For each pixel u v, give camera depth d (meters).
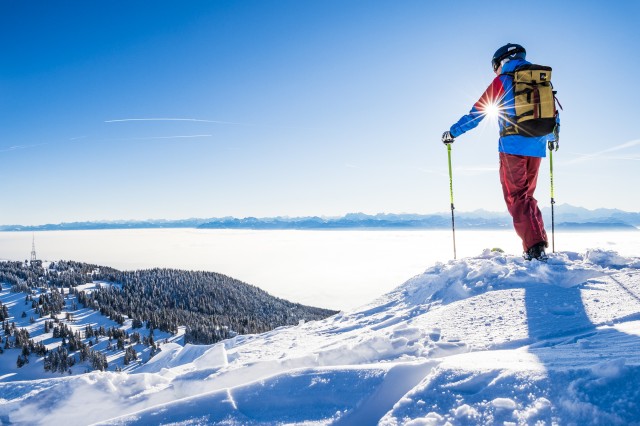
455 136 5.24
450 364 1.88
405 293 5.11
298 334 4.51
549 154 5.74
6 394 2.56
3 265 158.38
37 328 102.44
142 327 104.31
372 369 2.03
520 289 3.94
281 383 2.04
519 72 4.55
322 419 1.76
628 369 1.50
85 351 82.25
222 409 1.89
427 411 1.59
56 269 158.50
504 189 5.02
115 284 142.88
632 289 3.54
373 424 1.70
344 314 5.04
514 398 1.55
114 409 2.37
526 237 4.79
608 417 1.31
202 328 96.44
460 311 3.59
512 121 4.64
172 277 148.50
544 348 2.37
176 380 2.58
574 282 4.04
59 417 2.28
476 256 5.45
